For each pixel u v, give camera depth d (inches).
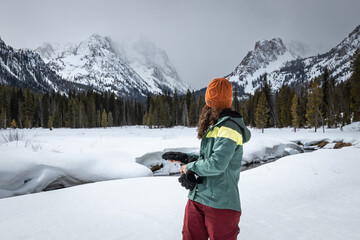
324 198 177.9
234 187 54.5
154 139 665.6
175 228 118.3
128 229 117.7
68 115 2910.9
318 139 884.6
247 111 2691.9
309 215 140.2
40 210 147.8
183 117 3228.3
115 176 284.8
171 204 158.1
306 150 756.0
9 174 225.5
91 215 138.2
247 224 125.6
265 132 1561.3
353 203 164.4
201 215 56.1
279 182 225.5
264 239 108.1
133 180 232.1
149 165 387.2
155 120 2893.7
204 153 55.0
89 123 3085.6
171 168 396.5
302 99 2143.2
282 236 111.0
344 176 247.1
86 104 3363.7
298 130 1679.4
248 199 173.5
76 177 267.6
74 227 121.0
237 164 54.9
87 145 443.5
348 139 764.0
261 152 532.7
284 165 306.7
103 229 118.1
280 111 2365.9
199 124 60.1
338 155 368.5
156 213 140.5
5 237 110.7
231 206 52.6
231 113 53.7
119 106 3853.3
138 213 140.9
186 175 54.8
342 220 132.0
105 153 321.7
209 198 52.9
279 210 149.4
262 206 157.4
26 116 2640.3
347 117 1681.8
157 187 205.0
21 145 341.7
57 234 113.0
